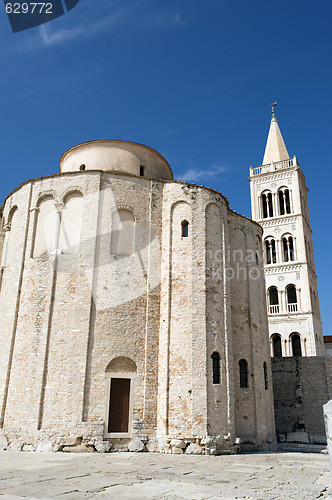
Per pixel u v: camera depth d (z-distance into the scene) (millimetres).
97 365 25094
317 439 34344
